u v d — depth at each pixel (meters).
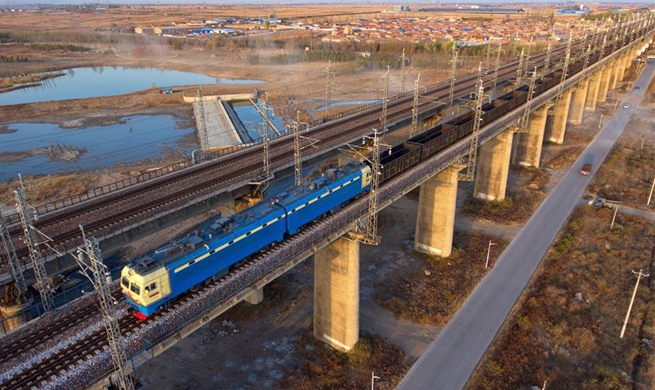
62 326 35.50
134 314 36.22
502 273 63.16
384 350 50.16
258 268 39.72
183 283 37.12
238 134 129.75
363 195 56.91
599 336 51.19
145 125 143.12
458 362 47.94
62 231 48.06
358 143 76.56
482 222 78.25
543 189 91.25
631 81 181.75
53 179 98.31
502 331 52.16
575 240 70.94
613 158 105.69
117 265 67.75
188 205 53.31
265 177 60.81
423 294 59.38
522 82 119.44
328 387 45.72
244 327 54.53
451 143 73.06
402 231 76.50
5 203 87.19
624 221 77.12
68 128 140.38
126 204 53.62
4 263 44.06
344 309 48.94
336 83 192.62
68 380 29.48
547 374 46.00
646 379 45.34
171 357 49.69
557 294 57.50
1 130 139.00
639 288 58.94
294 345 51.88
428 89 118.75
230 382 46.53
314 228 48.81
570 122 134.12
